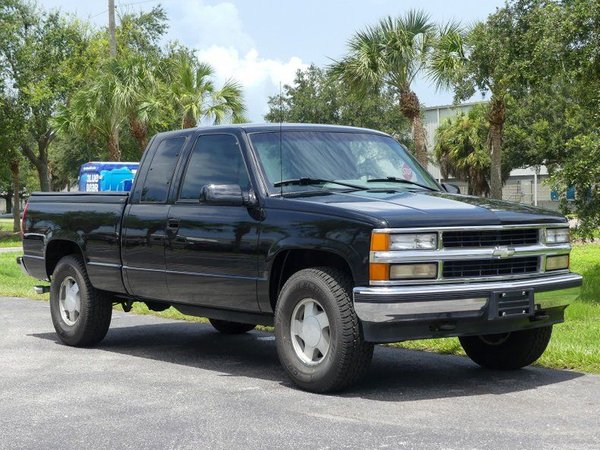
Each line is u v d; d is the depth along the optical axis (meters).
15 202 47.94
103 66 30.25
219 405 5.91
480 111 55.53
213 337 9.37
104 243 8.21
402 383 6.59
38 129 44.91
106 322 8.53
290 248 6.40
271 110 52.59
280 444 4.89
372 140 7.58
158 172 7.86
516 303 6.18
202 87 29.69
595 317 9.86
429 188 7.33
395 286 5.84
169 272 7.50
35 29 44.31
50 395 6.30
